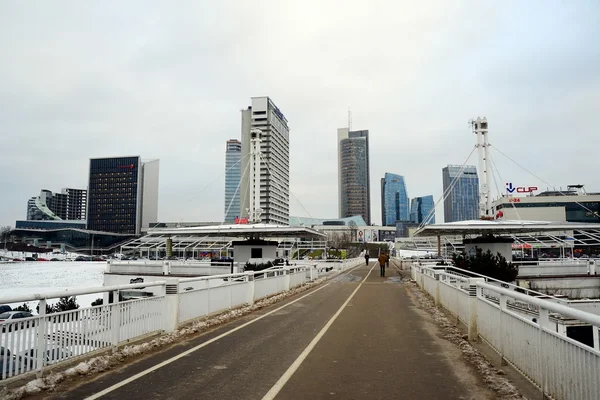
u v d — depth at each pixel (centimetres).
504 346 725
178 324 1059
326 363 769
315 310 1534
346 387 628
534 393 586
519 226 3512
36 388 600
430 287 1959
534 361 584
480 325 917
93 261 12800
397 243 10344
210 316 1270
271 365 754
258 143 5059
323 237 5388
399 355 834
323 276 3644
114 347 816
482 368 716
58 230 16162
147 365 750
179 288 1081
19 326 617
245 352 854
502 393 593
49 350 671
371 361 785
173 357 809
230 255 6619
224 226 4084
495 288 784
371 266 6128
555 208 9981
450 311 1374
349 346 915
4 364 588
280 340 978
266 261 3928
